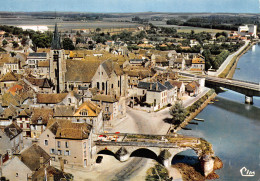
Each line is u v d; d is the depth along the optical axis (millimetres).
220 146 138750
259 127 163625
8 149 114250
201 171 118250
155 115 175625
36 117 133250
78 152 114000
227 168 120438
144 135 137375
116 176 112438
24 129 135125
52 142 115438
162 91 188125
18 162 94562
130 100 199000
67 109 138500
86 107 137750
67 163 115938
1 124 134000
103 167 118688
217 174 116500
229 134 153250
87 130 116812
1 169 96688
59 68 181000
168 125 159750
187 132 155375
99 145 125125
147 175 113812
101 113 147250
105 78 180625
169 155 121688
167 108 189500
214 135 151625
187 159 129625
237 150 135125
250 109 198250
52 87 181125
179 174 116688
